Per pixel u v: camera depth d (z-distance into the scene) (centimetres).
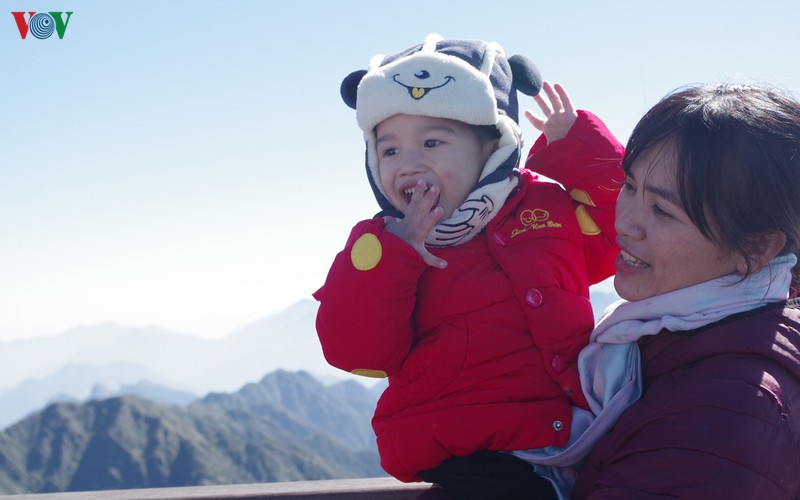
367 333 158
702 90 144
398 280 157
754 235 135
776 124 134
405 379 170
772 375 131
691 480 125
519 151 182
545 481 159
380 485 210
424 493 175
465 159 175
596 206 188
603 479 137
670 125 141
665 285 147
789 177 133
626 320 153
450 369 164
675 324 143
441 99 168
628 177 151
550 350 165
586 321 170
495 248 174
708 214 135
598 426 149
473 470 160
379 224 161
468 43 184
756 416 126
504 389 162
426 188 171
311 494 205
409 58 175
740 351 135
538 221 180
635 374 150
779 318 140
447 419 162
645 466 131
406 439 166
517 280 169
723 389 130
